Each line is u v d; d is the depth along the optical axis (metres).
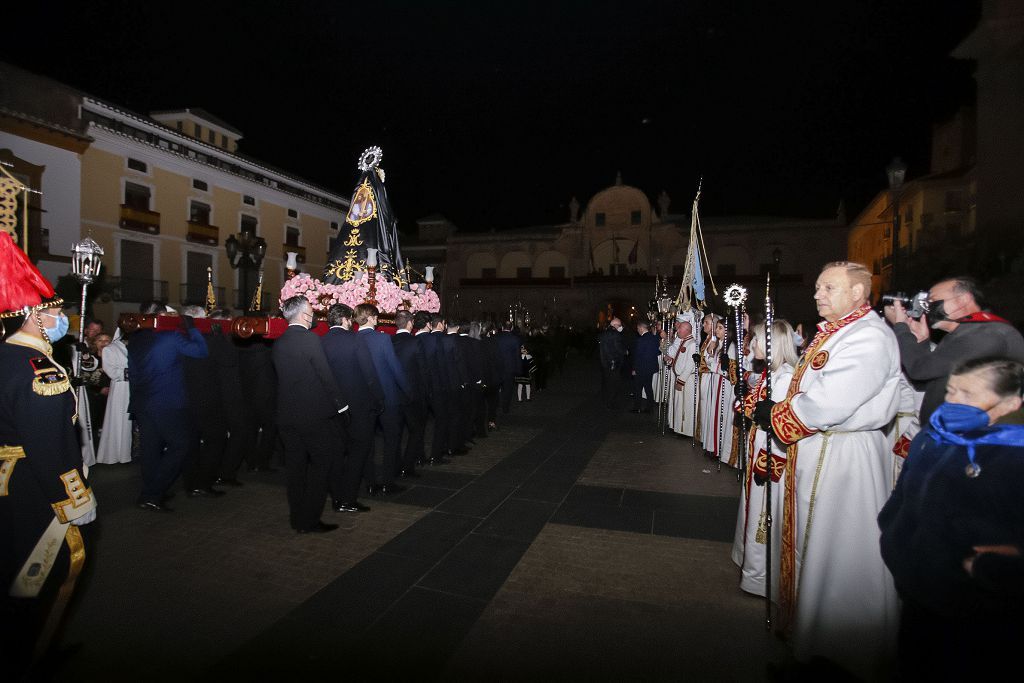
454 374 7.70
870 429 3.03
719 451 7.41
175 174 27.97
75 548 2.85
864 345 2.92
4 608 2.69
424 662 3.13
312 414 4.79
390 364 6.02
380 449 8.42
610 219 43.78
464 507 5.71
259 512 5.45
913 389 4.39
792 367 3.79
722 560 4.48
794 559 3.23
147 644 3.28
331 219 38.59
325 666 3.09
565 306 42.59
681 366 9.02
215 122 33.38
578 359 30.83
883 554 2.30
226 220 30.86
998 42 12.58
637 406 12.05
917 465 2.21
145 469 5.40
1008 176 12.82
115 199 25.00
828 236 39.25
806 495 3.13
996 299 12.22
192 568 4.24
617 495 6.13
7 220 2.98
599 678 3.00
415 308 8.57
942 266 20.06
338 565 4.32
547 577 4.16
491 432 9.72
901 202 27.48
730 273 40.81
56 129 22.05
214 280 30.12
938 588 2.02
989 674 1.96
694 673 3.05
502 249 45.84
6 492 2.71
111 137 24.61
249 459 6.89
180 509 5.51
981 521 1.94
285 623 3.51
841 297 3.14
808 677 2.96
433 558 4.47
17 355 2.73
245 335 6.23
